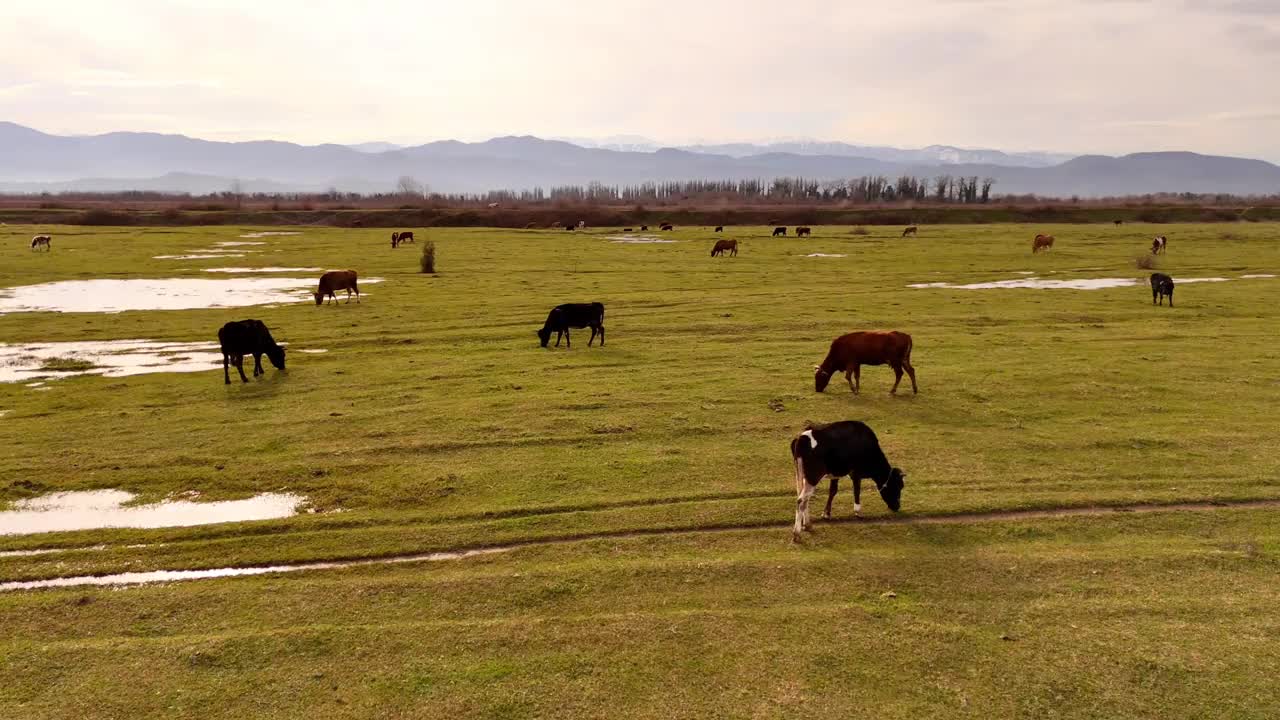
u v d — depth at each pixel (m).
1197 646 8.95
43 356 25.86
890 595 10.16
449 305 36.47
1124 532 12.06
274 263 56.47
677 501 13.42
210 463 15.59
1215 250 64.94
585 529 12.31
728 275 49.03
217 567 11.30
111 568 11.20
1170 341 27.22
